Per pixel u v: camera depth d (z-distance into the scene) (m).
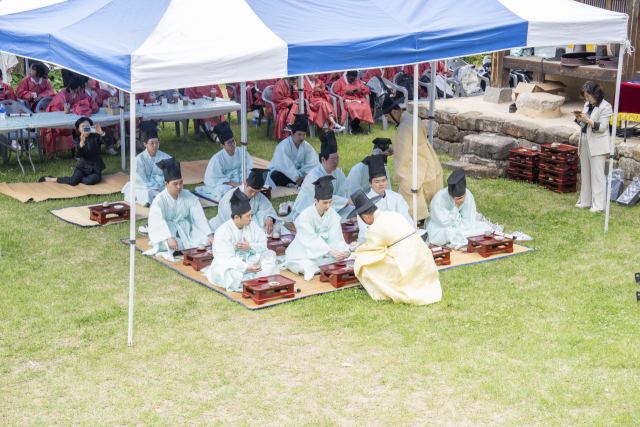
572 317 5.82
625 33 7.48
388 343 5.39
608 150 8.69
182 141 13.80
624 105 9.52
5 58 15.27
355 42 5.95
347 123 14.23
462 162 11.30
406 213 7.50
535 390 4.69
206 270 6.90
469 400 4.59
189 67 5.24
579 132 10.18
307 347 5.37
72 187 10.11
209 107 12.33
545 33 6.91
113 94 13.41
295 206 8.64
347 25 6.34
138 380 4.88
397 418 4.39
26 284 6.57
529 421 4.34
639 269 6.94
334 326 5.73
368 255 6.35
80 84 12.00
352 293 6.47
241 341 5.47
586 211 8.98
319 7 6.62
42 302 6.17
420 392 4.70
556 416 4.38
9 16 7.04
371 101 15.84
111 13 6.38
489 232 7.46
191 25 5.72
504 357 5.14
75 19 6.48
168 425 4.33
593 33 7.25
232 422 4.37
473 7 7.06
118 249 7.64
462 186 7.66
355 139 13.81
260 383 4.84
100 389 4.75
